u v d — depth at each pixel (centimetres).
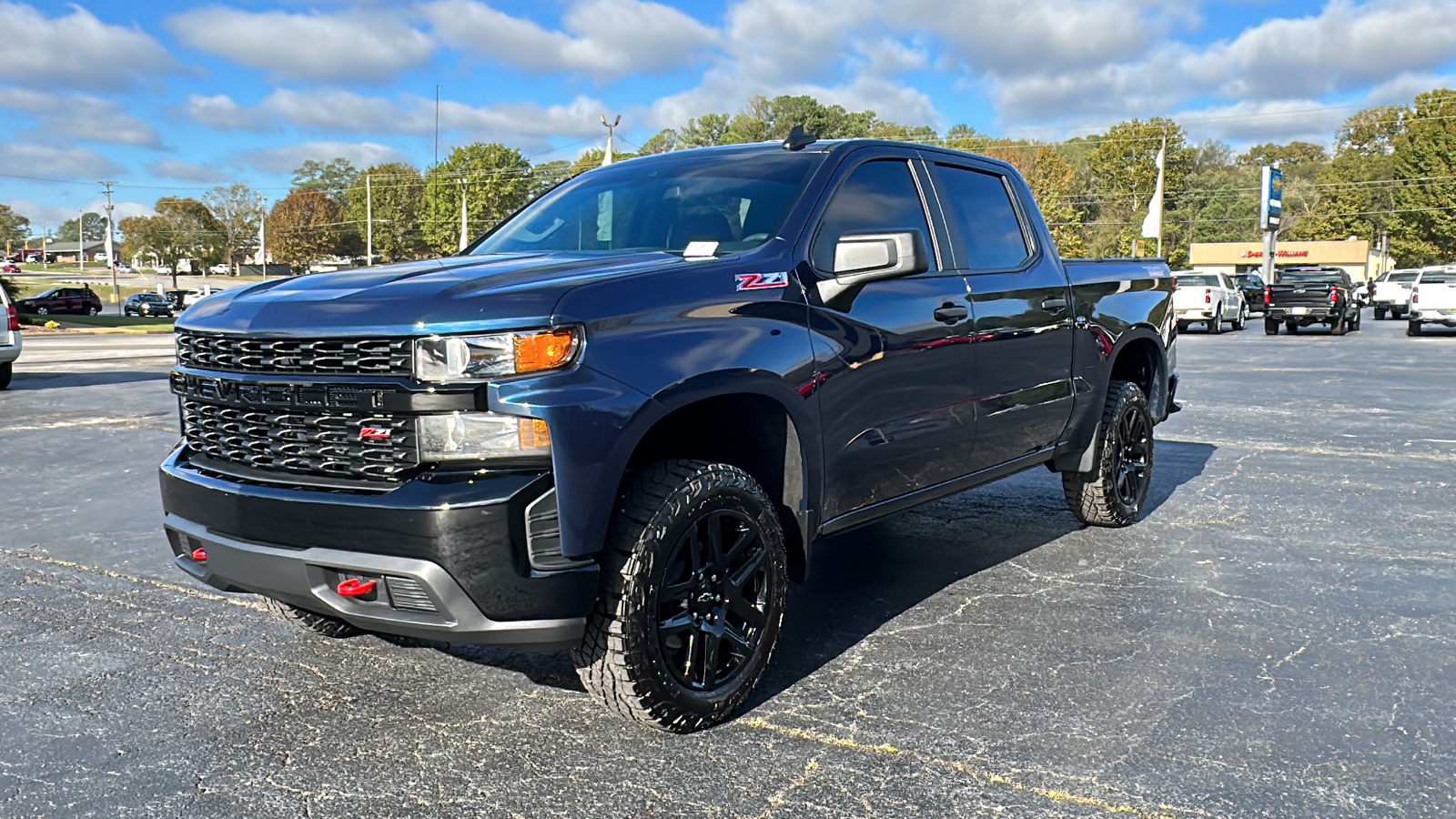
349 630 400
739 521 317
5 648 385
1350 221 10375
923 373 390
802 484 339
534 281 290
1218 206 12038
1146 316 562
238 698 338
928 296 397
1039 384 470
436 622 274
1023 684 342
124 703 334
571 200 427
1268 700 328
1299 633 390
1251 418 1011
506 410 269
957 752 293
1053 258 496
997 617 412
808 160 390
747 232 360
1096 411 523
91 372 1595
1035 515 595
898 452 384
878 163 407
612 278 296
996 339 435
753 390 316
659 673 294
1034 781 275
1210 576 468
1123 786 272
